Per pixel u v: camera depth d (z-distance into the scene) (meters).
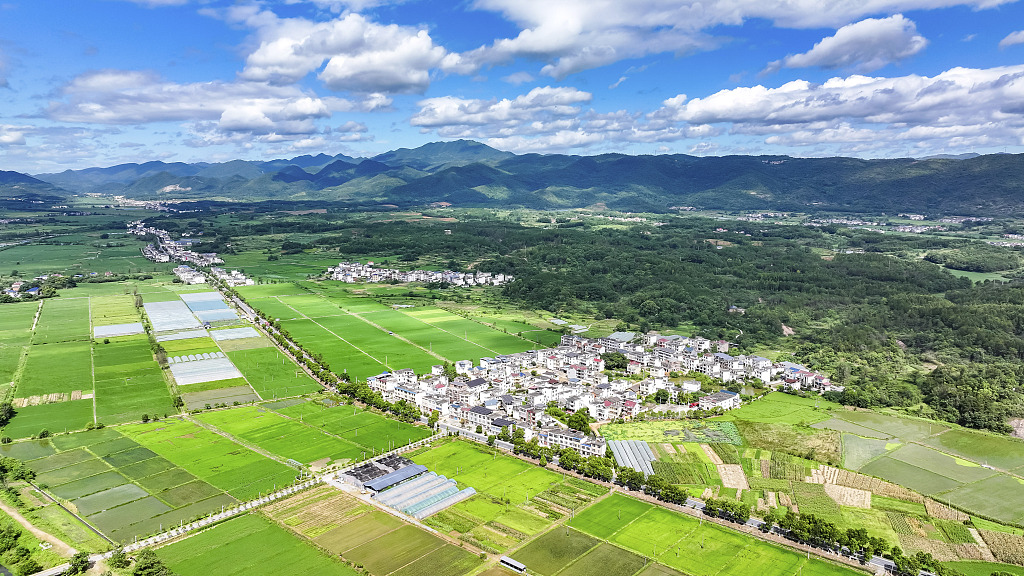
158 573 196.62
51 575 199.38
